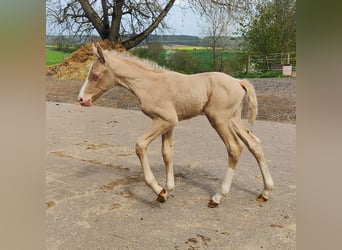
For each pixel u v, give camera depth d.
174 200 3.17
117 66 2.83
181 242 2.44
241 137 2.98
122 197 3.24
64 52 16.08
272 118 7.20
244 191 3.37
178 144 5.27
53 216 2.83
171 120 2.81
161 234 2.55
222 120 2.84
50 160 4.42
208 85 2.83
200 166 4.18
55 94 11.07
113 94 11.01
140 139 2.88
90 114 8.27
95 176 3.82
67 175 3.84
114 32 14.03
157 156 4.62
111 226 2.68
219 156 4.61
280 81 11.44
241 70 14.70
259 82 11.43
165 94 2.79
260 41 14.80
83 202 3.11
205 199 3.19
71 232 2.57
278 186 3.47
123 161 4.42
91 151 4.89
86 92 2.89
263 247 2.37
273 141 5.38
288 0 14.36
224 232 2.57
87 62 14.09
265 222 2.73
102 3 13.80
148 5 13.71
